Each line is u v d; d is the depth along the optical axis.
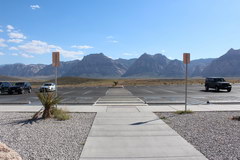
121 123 11.12
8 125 10.80
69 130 9.84
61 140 8.38
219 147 7.54
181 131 9.62
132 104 18.17
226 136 8.86
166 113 14.01
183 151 7.15
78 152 7.11
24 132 9.50
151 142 8.08
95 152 7.09
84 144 7.88
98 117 12.65
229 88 34.84
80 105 17.75
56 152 7.10
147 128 10.12
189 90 38.31
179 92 33.38
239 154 6.91
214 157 6.66
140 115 13.23
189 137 8.71
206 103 19.06
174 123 11.16
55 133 9.34
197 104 18.30
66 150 7.29
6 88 33.59
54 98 13.02
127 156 6.75
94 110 15.05
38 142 8.12
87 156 6.75
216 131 9.60
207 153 6.99
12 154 5.61
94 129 9.95
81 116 13.11
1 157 5.29
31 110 15.24
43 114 12.48
